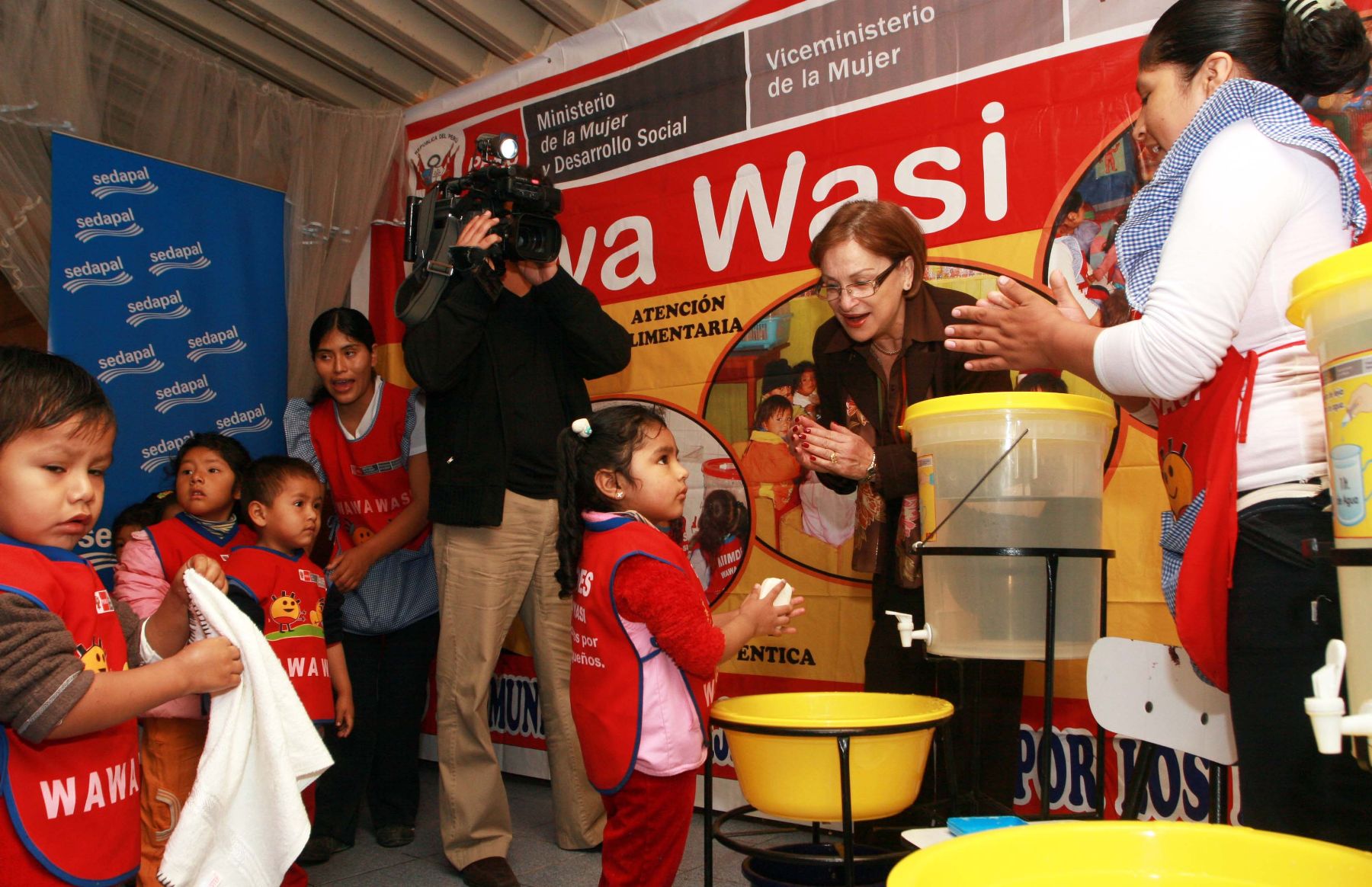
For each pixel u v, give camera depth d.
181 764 2.11
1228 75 1.24
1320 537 1.02
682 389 2.98
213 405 3.35
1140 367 1.16
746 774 1.50
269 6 3.17
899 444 2.09
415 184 3.66
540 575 2.58
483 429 2.51
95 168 3.10
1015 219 2.44
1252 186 1.09
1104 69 2.34
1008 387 2.05
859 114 2.69
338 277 3.61
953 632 1.54
